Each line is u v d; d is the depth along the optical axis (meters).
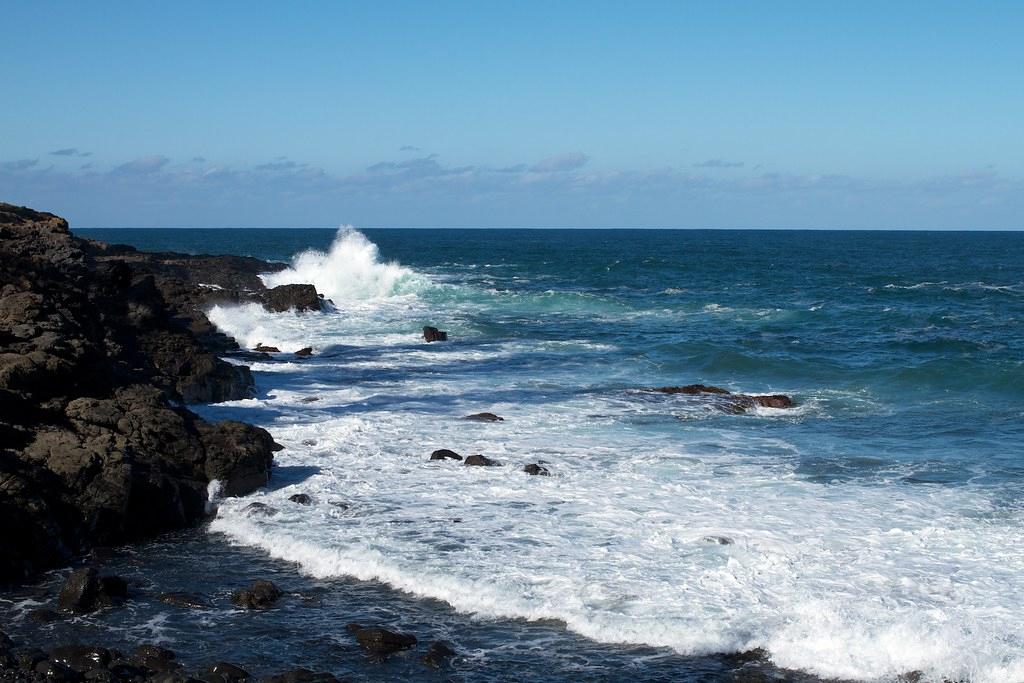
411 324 40.53
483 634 11.42
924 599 12.05
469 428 21.34
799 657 10.73
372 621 11.78
